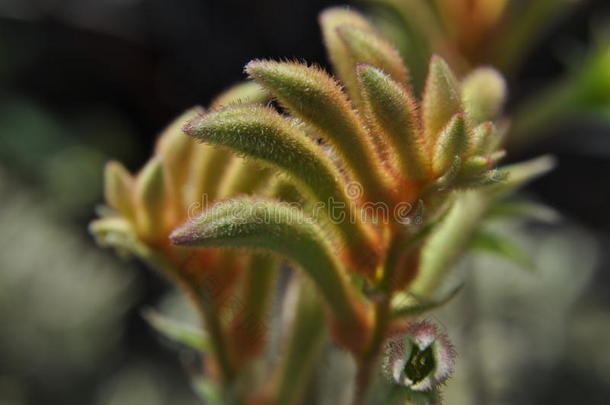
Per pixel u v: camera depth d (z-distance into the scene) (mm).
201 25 1104
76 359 706
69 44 1103
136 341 779
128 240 270
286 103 239
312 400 285
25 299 701
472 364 478
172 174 268
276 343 308
